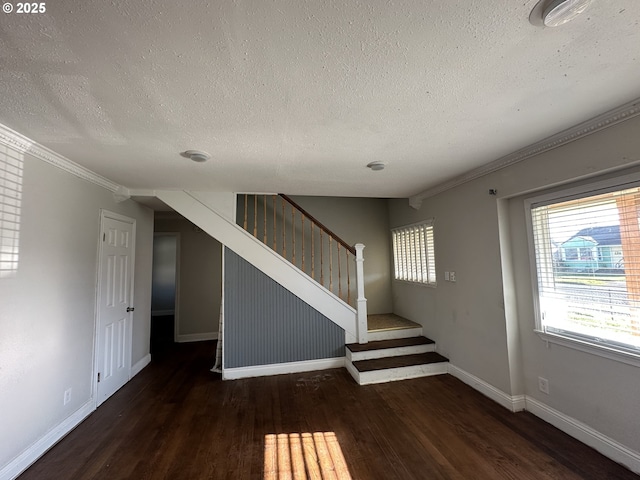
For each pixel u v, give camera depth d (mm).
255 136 1951
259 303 3588
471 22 1042
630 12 1005
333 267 4840
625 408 1878
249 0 927
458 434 2277
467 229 3102
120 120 1693
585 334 2121
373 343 3777
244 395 3023
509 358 2625
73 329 2477
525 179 2391
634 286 1834
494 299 2768
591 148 1909
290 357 3633
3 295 1821
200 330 5273
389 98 1529
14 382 1886
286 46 1126
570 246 2219
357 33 1074
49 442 2164
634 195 1823
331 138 2014
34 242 2066
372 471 1911
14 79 1288
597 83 1447
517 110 1698
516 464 1932
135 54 1146
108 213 3041
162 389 3197
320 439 2260
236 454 2096
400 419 2516
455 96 1529
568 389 2236
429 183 3346
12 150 1897
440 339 3660
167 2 923
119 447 2180
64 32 1029
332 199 4934
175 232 5289
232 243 3541
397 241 4801
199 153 2219
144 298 3893
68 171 2422
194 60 1188
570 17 1004
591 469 1865
